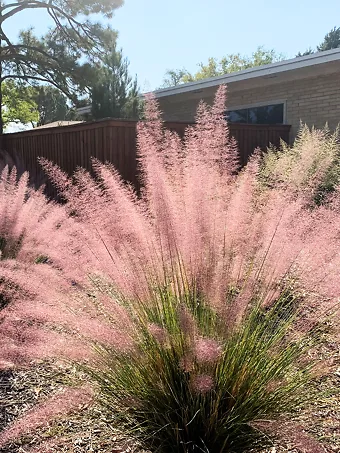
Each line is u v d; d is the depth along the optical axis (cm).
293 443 162
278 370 172
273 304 183
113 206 192
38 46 1892
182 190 192
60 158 764
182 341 166
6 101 2589
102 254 184
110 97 1055
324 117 855
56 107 3012
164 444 171
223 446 159
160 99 1138
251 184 191
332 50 759
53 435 167
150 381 173
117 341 158
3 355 148
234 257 171
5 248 338
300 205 190
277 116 948
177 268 175
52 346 156
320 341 179
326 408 175
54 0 1731
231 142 221
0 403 207
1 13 1750
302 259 180
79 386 170
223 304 159
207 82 995
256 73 896
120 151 636
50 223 299
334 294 172
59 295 177
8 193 420
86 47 1762
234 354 167
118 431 170
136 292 175
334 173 351
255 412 167
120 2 1691
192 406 166
